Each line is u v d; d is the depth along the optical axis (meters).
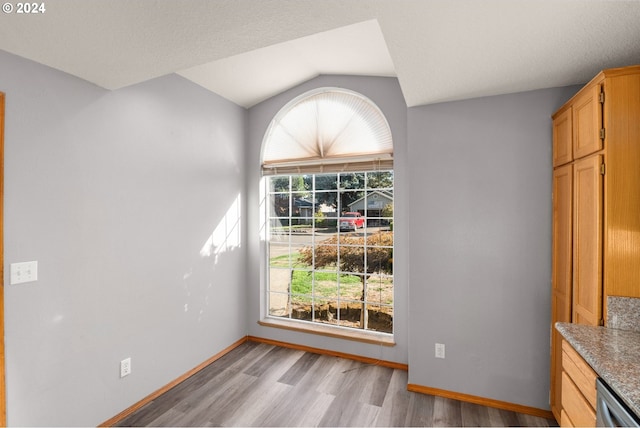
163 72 1.84
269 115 3.29
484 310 2.27
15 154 1.61
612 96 1.49
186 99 2.65
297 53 2.52
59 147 1.79
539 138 2.14
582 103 1.70
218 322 3.00
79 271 1.89
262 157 3.38
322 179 3.21
